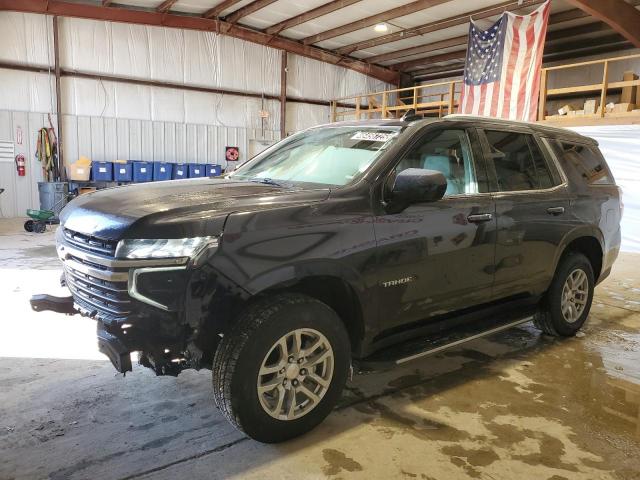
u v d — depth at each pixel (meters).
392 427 2.64
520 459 2.38
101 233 2.22
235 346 2.23
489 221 3.13
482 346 3.96
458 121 3.20
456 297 3.04
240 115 15.81
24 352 3.55
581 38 13.73
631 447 2.51
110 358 2.21
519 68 11.40
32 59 12.52
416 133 2.93
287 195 2.48
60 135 12.93
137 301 2.11
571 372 3.46
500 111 11.75
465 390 3.13
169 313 2.10
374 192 2.64
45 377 3.15
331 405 2.56
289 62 16.58
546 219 3.55
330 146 3.19
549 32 13.66
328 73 17.50
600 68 14.24
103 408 2.77
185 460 2.30
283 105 16.42
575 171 4.00
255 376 2.26
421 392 3.09
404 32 14.82
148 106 14.20
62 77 12.95
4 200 12.55
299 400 2.54
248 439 2.49
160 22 13.66
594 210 4.05
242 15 13.92
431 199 2.54
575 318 4.14
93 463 2.26
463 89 12.59
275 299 2.37
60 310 2.63
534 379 3.32
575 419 2.79
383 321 2.70
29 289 5.29
